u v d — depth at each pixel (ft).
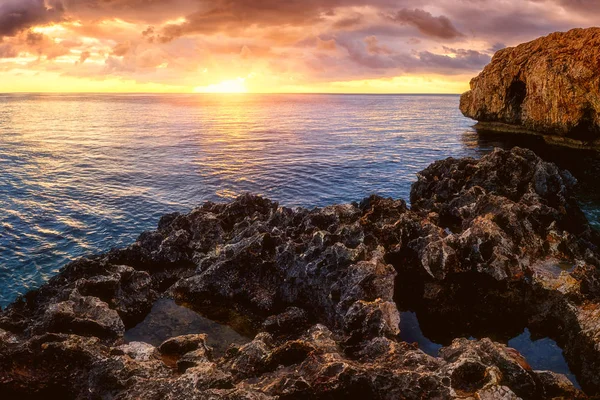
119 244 86.63
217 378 28.58
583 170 138.10
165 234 67.15
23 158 172.45
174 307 50.55
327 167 159.02
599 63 161.48
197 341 37.22
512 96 231.50
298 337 44.52
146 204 112.57
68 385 32.53
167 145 214.07
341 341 38.58
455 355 32.60
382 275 45.39
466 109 274.16
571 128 179.83
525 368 31.40
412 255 56.75
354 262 47.98
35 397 32.30
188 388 27.37
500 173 84.69
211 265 55.11
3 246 82.84
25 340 37.83
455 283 52.13
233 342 44.11
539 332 45.62
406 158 179.63
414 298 52.01
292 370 31.63
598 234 75.82
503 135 238.07
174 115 448.65
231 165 161.48
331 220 63.26
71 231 92.02
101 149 199.31
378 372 29.04
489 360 30.81
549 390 30.99
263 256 54.85
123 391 28.32
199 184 132.98
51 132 268.82
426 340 45.11
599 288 46.01
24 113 456.04
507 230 58.54
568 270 51.11
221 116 437.17
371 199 81.51
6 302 64.64
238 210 74.28
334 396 28.32
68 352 33.63
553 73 181.78
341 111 554.05
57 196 117.70
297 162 168.14
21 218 99.04
